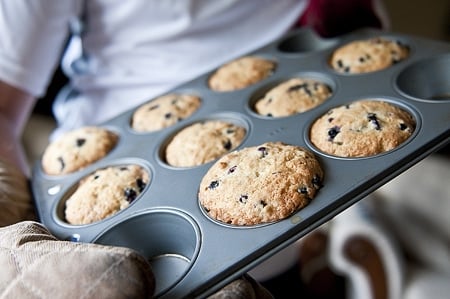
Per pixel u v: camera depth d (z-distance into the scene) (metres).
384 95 0.57
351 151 0.52
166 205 0.51
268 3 0.73
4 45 0.66
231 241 0.45
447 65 0.60
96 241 0.50
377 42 0.66
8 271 0.40
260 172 0.50
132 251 0.39
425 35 1.31
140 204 0.52
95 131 0.63
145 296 0.39
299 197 0.47
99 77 0.74
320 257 1.00
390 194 0.92
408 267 0.90
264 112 0.61
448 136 0.51
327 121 0.55
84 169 0.59
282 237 0.45
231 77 0.67
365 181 0.48
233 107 0.62
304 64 0.67
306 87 0.62
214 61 0.72
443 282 0.85
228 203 0.48
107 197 0.54
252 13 0.73
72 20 0.71
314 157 0.51
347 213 0.90
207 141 0.57
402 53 0.64
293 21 0.75
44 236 0.43
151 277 0.39
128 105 0.73
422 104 0.55
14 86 0.67
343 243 0.89
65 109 0.75
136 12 0.69
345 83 0.61
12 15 0.65
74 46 0.74
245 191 0.48
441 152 0.91
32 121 1.13
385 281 0.89
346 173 0.49
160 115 0.64
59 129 0.75
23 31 0.65
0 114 0.67
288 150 0.52
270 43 0.73
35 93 0.69
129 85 0.73
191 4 0.69
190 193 0.52
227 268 0.43
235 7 0.71
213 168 0.53
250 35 0.73
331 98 0.59
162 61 0.72
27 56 0.66
